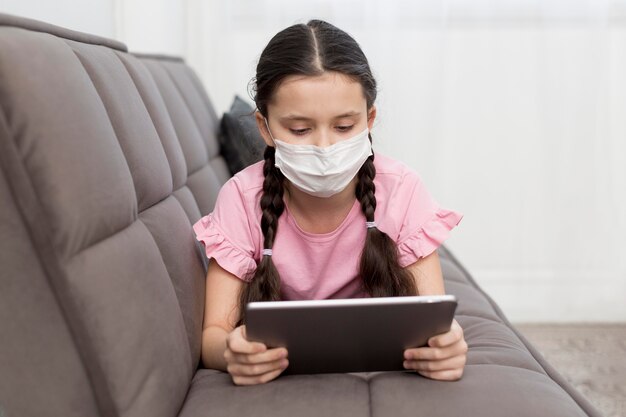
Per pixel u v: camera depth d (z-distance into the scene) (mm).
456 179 2457
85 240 734
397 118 2354
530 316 2492
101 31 1812
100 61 967
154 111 1198
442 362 884
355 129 995
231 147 1776
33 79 702
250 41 2365
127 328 763
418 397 845
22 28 790
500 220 2473
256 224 1106
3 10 1144
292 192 1093
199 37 2316
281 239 1105
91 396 755
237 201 1112
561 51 2346
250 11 2346
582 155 2395
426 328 839
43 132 694
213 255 1076
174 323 893
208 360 1027
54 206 696
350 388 886
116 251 793
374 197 1088
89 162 758
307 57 947
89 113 794
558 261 2473
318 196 1028
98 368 737
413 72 2344
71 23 1542
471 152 2438
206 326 1063
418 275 1091
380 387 883
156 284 871
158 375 799
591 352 2141
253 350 859
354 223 1104
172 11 2104
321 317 798
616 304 2477
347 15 2314
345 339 842
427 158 2387
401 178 1125
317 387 883
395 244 1081
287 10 2326
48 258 706
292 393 865
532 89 2385
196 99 1729
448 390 863
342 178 992
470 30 2359
